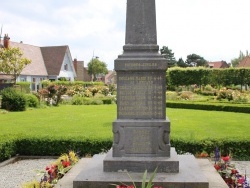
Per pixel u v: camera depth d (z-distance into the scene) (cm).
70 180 664
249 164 991
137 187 600
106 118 1889
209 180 653
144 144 670
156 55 670
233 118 1928
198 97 3541
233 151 1050
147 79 671
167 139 669
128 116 677
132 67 664
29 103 2625
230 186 640
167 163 650
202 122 1720
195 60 8869
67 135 1137
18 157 1095
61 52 5666
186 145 1041
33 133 1227
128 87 675
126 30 686
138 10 683
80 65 7244
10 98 2398
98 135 1172
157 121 668
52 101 3042
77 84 5031
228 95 3136
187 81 4516
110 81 9344
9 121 1766
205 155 911
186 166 695
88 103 3198
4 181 839
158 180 602
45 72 5409
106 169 660
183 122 1712
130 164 656
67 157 797
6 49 4050
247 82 4262
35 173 907
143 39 681
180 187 594
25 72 4922
